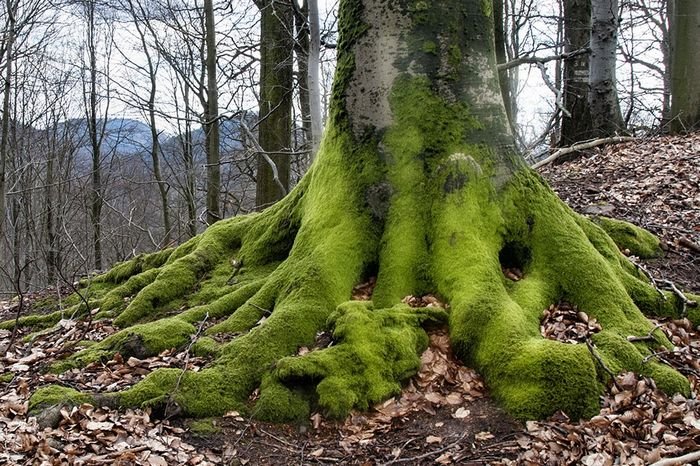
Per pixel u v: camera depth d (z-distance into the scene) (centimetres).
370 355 470
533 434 406
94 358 564
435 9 610
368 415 448
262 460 409
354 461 402
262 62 1470
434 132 603
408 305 530
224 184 2289
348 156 626
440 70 609
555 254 577
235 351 507
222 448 420
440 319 518
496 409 442
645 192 969
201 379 475
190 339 575
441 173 591
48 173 2709
